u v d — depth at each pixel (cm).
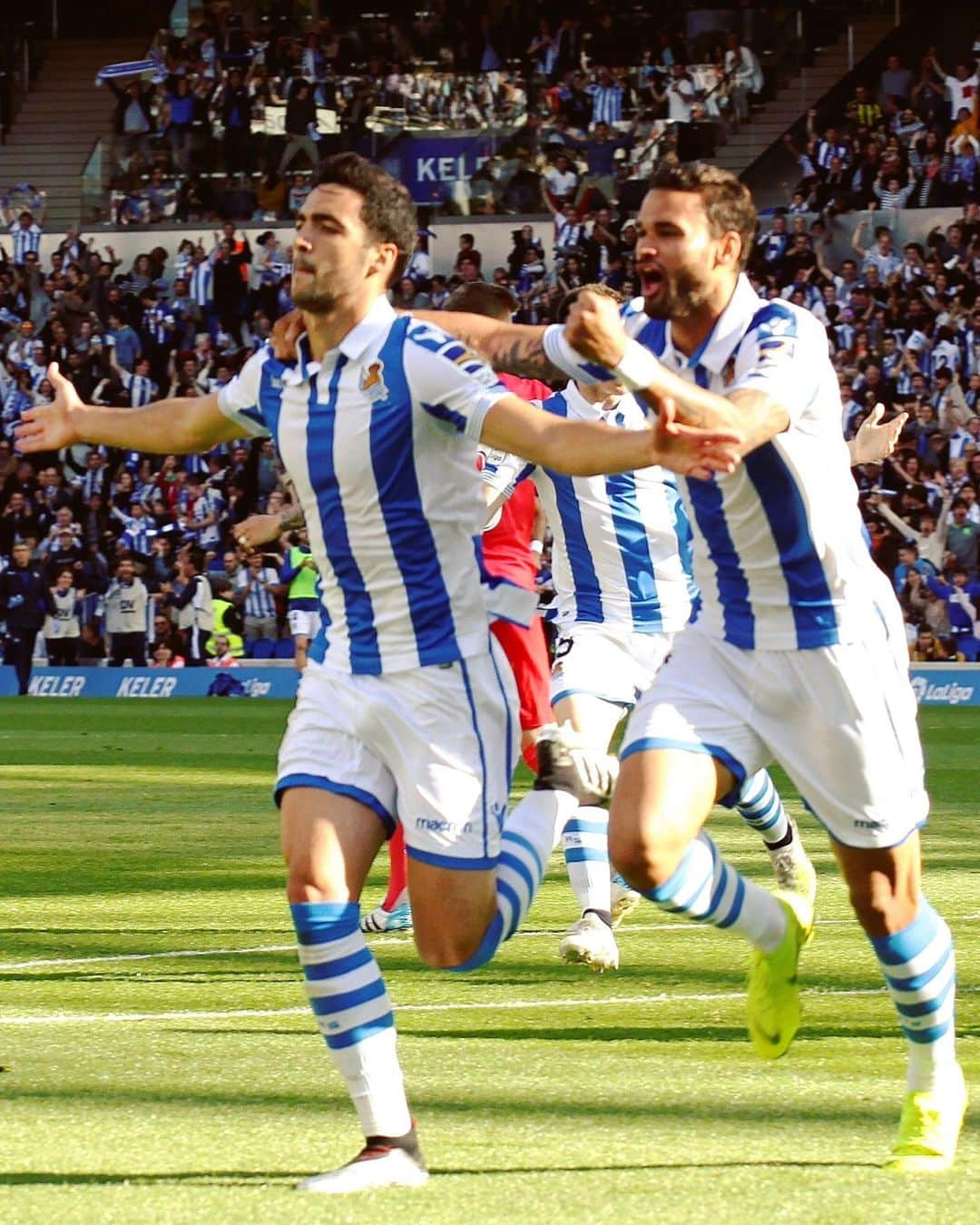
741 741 717
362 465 669
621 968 1073
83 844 1662
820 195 4831
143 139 5284
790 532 694
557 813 746
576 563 1113
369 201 665
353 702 681
